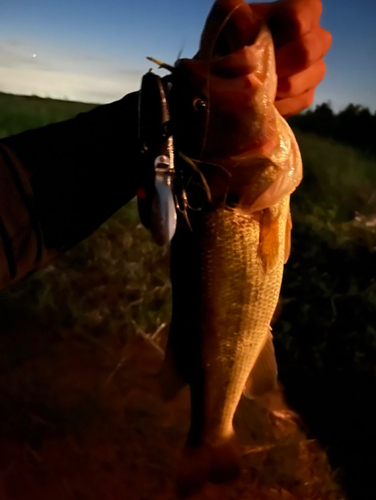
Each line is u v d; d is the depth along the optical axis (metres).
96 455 0.52
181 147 0.28
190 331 0.33
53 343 0.68
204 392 0.35
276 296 0.34
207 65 0.27
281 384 0.67
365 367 0.67
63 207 0.29
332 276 0.90
